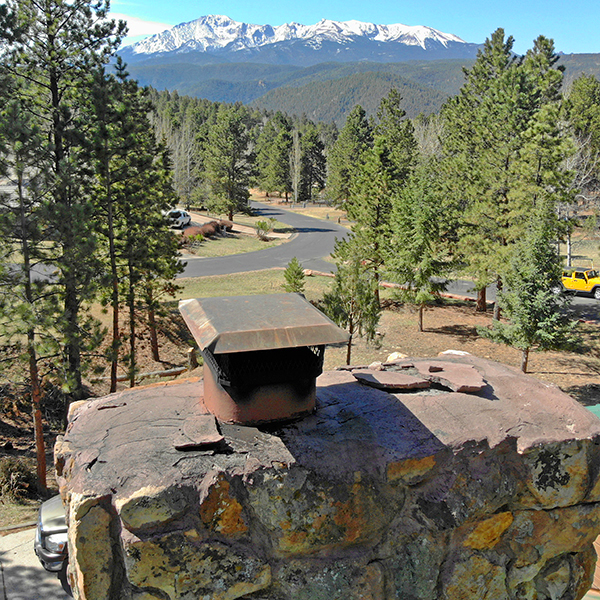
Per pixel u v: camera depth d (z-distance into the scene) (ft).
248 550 14.62
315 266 140.56
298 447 15.29
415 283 89.10
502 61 139.85
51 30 52.26
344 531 15.19
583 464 16.94
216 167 218.59
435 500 16.01
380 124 216.74
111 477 14.20
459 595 16.39
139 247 63.21
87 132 54.60
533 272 58.44
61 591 28.50
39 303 47.70
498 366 21.77
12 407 61.16
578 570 18.06
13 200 46.96
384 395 18.45
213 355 15.67
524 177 83.51
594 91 244.42
